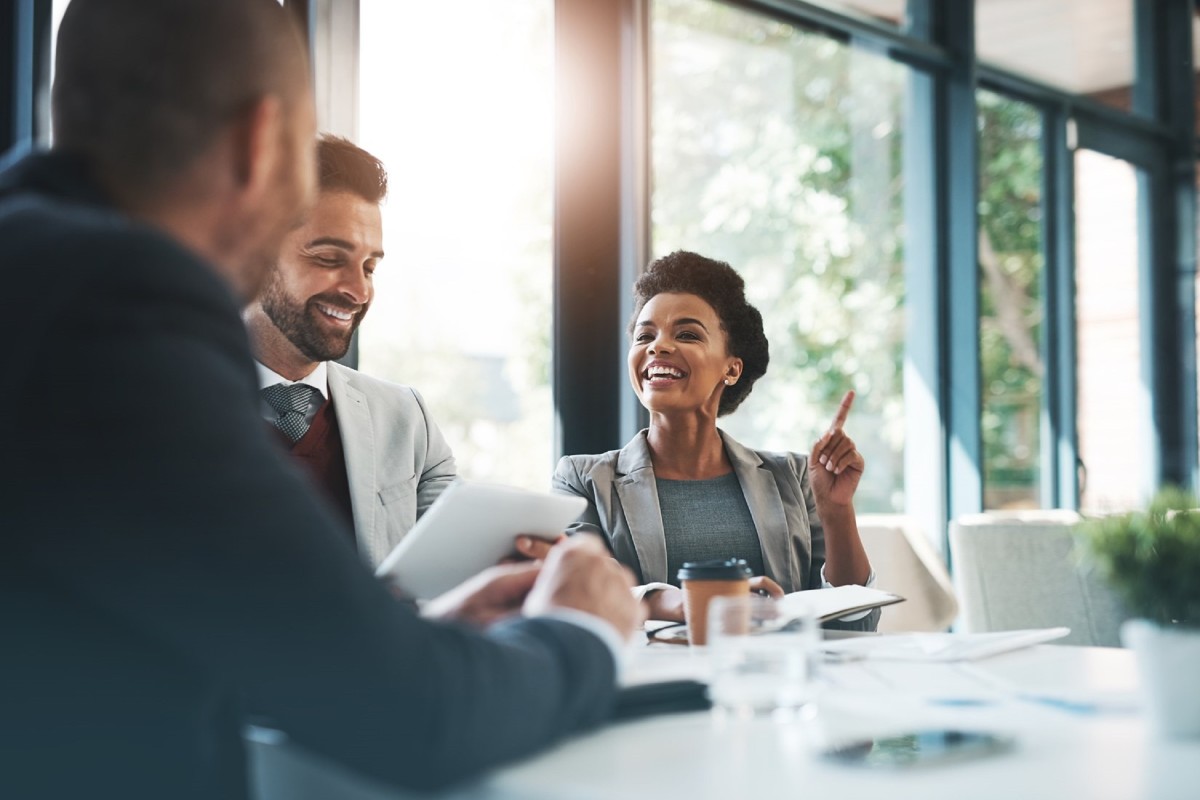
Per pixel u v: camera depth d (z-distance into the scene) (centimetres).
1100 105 513
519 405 303
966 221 442
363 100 274
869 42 415
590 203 315
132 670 69
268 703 69
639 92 323
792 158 385
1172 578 96
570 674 85
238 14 81
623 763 83
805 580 218
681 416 221
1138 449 528
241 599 65
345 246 201
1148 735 90
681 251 236
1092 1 509
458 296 291
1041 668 124
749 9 373
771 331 376
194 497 65
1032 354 476
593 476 216
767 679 101
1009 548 265
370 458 204
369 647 68
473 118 295
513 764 83
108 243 69
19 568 67
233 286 83
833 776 79
